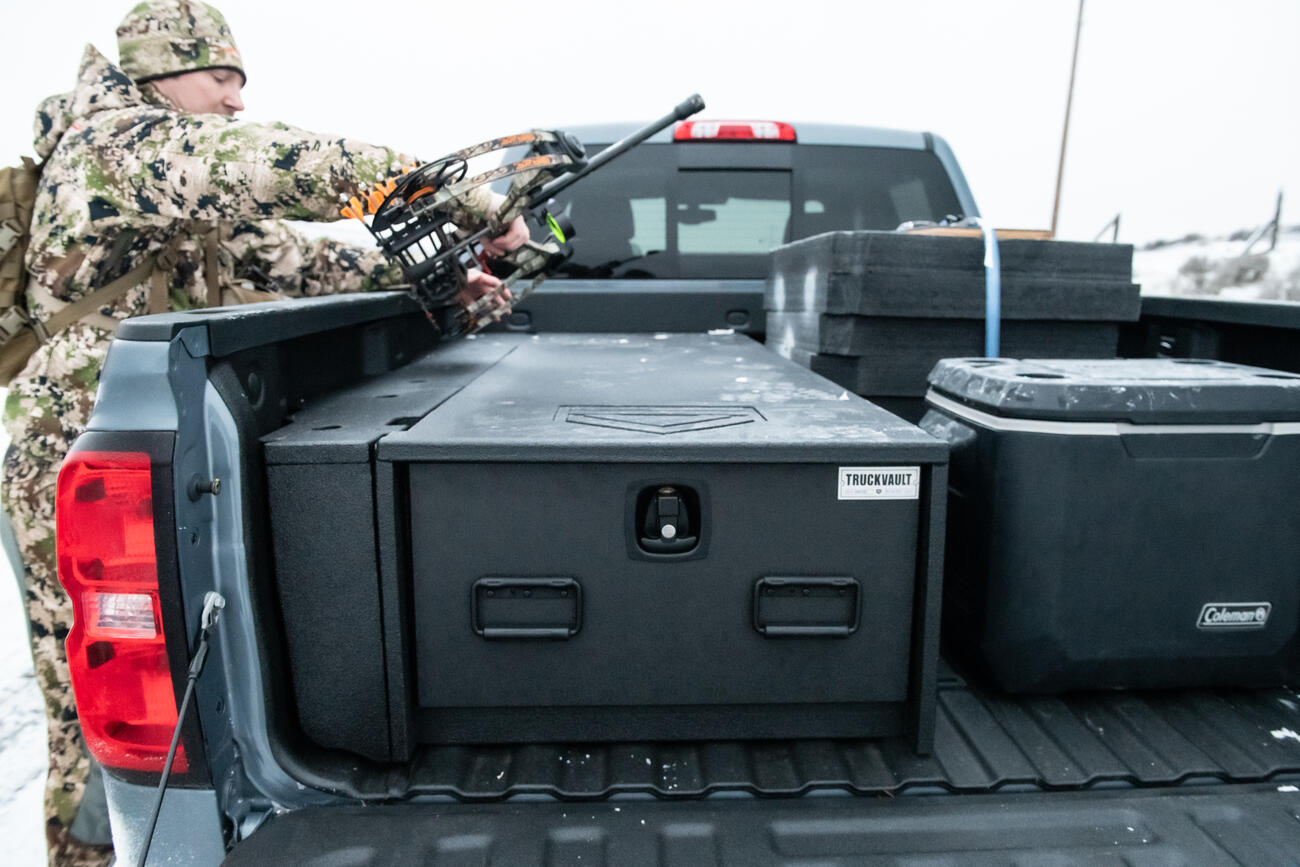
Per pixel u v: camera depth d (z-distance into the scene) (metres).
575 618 1.07
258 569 1.03
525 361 1.83
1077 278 1.72
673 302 2.52
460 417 1.17
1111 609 1.17
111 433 0.90
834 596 1.07
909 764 1.10
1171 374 1.22
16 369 1.62
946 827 1.01
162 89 1.82
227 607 0.99
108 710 0.96
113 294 1.61
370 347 1.69
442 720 1.13
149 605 0.92
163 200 1.44
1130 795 1.06
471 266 1.79
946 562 1.34
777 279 2.15
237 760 1.03
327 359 1.45
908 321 1.67
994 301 1.63
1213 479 1.15
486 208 1.50
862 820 1.02
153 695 0.94
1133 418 1.12
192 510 0.93
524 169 1.47
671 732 1.14
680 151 2.52
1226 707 1.25
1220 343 1.81
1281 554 1.17
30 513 1.56
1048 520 1.14
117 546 0.91
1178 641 1.19
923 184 2.55
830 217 2.56
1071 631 1.17
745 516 1.05
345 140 1.40
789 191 2.54
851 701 1.12
